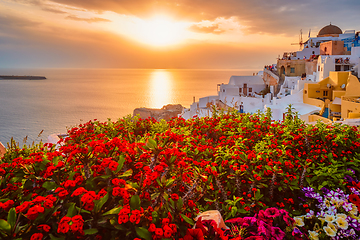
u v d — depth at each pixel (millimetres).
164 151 3764
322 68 43844
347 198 4789
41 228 2670
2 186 3461
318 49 59344
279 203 5203
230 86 56938
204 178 3877
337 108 29141
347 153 6734
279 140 7109
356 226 4102
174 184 3754
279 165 5465
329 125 8180
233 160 5402
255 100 46844
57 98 178625
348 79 32406
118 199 3217
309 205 5121
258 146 6367
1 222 2504
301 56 60625
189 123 9305
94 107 136375
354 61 43688
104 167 3359
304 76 51812
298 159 6246
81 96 189500
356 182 5852
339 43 50969
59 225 2443
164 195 3168
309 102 35719
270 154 5641
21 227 2662
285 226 4246
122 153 3928
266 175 5371
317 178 5562
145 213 2869
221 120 9094
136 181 3744
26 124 98938
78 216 2500
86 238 2783
